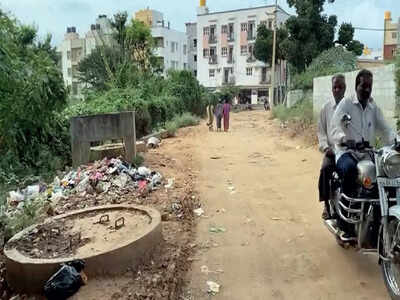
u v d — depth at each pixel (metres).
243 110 53.69
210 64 67.62
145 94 19.23
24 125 8.90
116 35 24.38
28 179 8.29
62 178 8.47
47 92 8.59
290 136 16.44
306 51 28.66
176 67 70.31
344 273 4.53
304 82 24.94
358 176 4.17
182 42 71.62
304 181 8.70
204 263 4.84
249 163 11.17
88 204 6.74
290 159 11.48
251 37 63.34
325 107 5.30
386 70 10.33
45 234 4.77
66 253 4.22
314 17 28.84
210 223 6.20
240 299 4.05
